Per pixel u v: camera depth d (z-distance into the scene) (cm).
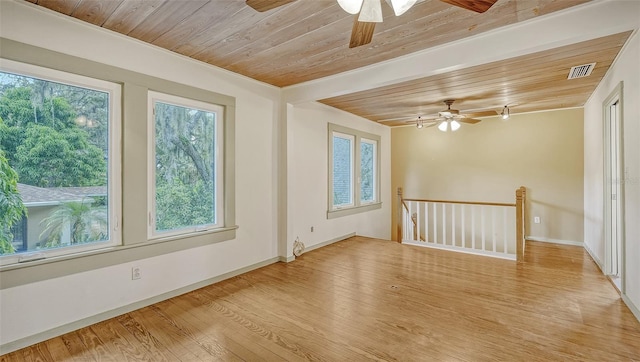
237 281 350
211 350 215
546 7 216
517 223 419
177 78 303
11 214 217
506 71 328
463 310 274
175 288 307
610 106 345
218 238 346
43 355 208
